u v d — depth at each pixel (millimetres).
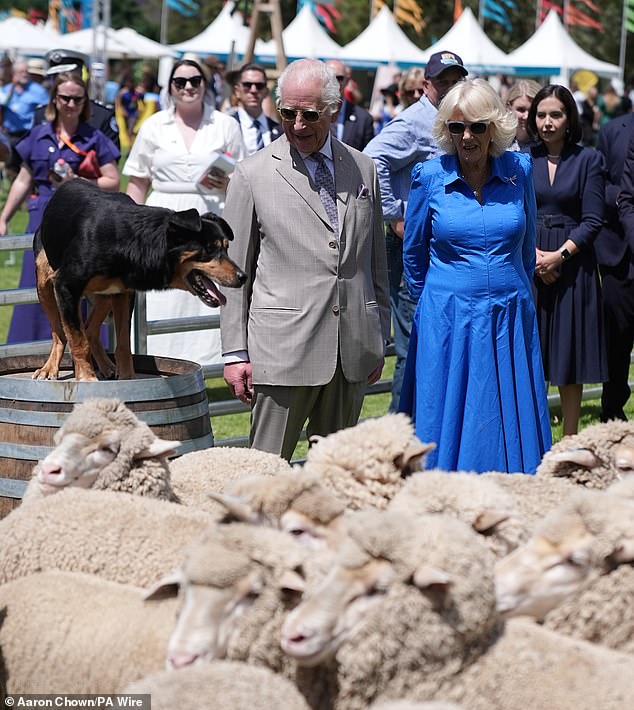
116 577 5309
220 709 3762
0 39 33375
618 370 11555
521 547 4586
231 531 4344
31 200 11469
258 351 7336
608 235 11266
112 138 11953
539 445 7691
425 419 7641
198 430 7691
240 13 32969
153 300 12242
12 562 5477
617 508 4512
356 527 4203
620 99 35719
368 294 7562
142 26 69688
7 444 7258
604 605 4508
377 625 4113
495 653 4234
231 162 11328
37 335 11453
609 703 4027
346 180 7434
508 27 42531
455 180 7527
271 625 4230
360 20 53281
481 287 7512
